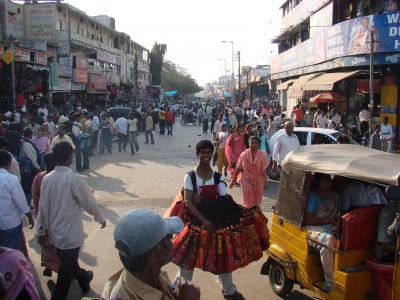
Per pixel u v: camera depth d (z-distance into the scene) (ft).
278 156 35.68
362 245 15.08
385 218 14.78
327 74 77.77
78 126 48.70
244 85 244.83
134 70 211.41
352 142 41.98
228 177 45.57
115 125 67.41
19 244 18.03
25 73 80.64
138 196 36.52
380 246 14.85
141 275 7.09
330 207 16.98
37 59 83.87
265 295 18.69
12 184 17.51
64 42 113.80
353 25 67.46
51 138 49.47
